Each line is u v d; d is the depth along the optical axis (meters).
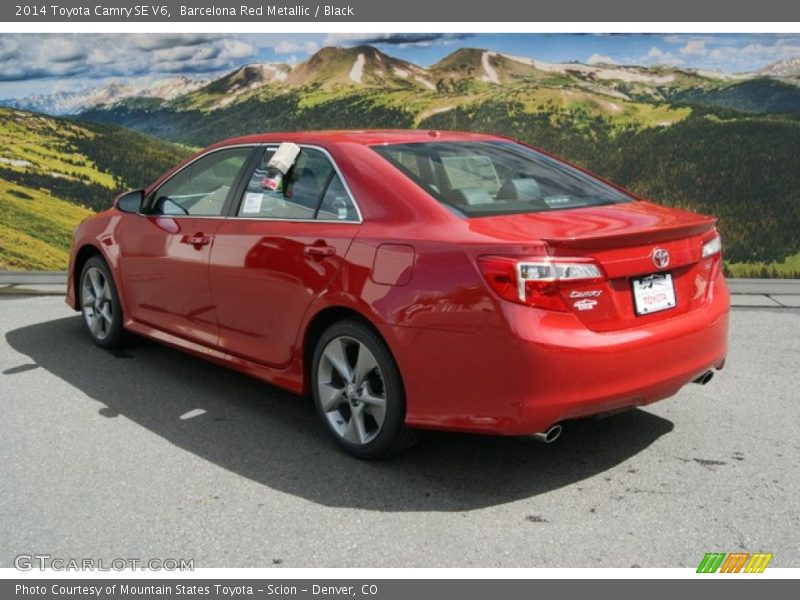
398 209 3.85
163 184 5.34
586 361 3.42
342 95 9.20
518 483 3.83
